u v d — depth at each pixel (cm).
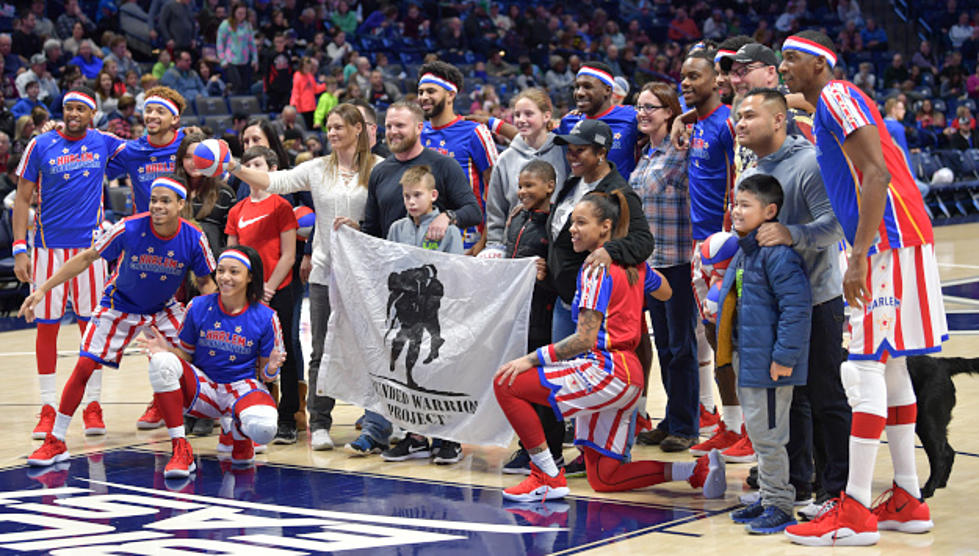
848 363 434
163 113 689
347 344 602
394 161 609
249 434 560
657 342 612
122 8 1752
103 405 753
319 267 627
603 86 635
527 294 556
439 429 577
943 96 2198
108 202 1259
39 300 606
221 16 1845
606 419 507
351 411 734
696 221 580
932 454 477
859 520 424
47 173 675
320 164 633
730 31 2394
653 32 2342
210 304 580
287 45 1784
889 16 2552
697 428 602
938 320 433
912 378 476
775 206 445
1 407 746
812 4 2478
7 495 516
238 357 583
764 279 442
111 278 616
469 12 2108
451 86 655
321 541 436
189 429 663
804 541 424
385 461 589
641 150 644
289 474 559
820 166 436
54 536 445
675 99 605
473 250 646
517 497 499
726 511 479
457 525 459
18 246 681
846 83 418
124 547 429
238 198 695
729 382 576
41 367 657
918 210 429
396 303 585
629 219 509
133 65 1648
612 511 479
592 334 493
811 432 483
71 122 678
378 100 1694
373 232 620
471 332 568
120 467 575
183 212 631
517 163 609
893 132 450
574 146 527
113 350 605
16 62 1595
